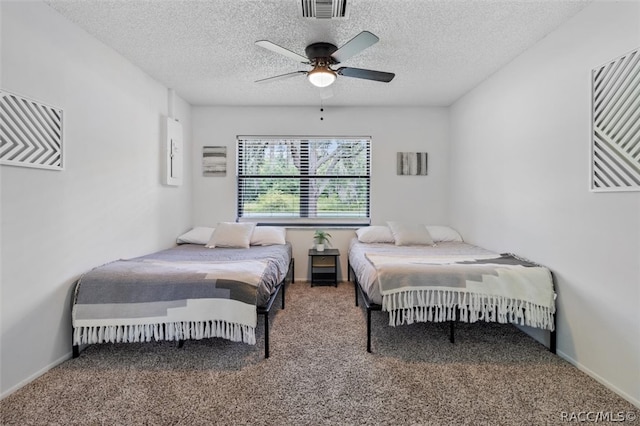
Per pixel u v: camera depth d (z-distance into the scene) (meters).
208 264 2.36
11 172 1.72
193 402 1.63
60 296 2.02
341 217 4.20
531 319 2.13
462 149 3.76
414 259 2.54
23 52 1.78
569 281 2.07
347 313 2.90
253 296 1.99
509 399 1.66
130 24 2.16
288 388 1.75
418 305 2.10
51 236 1.96
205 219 4.13
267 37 2.34
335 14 2.01
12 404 1.61
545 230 2.31
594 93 1.87
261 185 4.19
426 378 1.85
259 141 4.18
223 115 4.11
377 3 1.93
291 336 2.41
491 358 2.09
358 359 2.07
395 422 1.49
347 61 2.75
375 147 4.15
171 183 3.42
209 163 4.11
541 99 2.36
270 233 3.72
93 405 1.61
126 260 2.58
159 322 1.97
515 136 2.70
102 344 2.25
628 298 1.67
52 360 1.95
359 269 2.78
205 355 2.11
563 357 2.10
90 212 2.29
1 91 1.66
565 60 2.11
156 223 3.23
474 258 2.62
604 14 1.81
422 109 4.14
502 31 2.24
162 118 3.32
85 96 2.24
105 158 2.45
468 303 2.09
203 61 2.76
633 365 1.64
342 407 1.59
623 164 1.69
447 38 2.34
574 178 2.03
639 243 1.62
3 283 1.68
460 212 3.84
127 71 2.73
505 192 2.85
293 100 3.86
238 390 1.73
